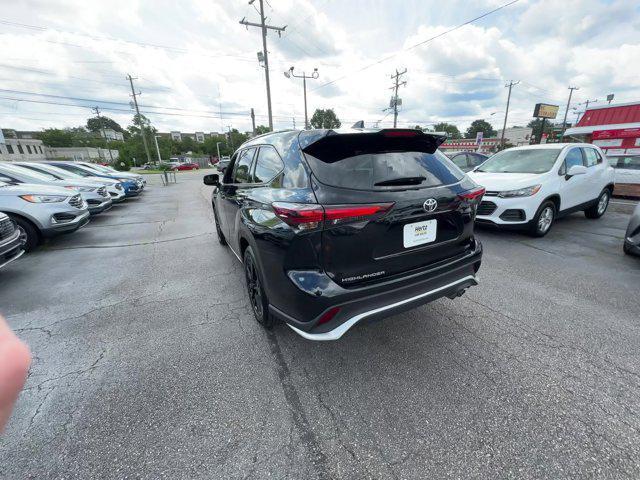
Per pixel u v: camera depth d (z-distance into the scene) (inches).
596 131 554.9
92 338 107.2
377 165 82.0
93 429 70.6
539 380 81.0
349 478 58.4
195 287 147.2
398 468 59.8
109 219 334.6
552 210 207.0
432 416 71.2
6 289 151.1
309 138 83.1
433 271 87.3
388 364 89.1
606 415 69.8
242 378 85.7
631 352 90.9
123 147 2309.3
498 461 60.3
